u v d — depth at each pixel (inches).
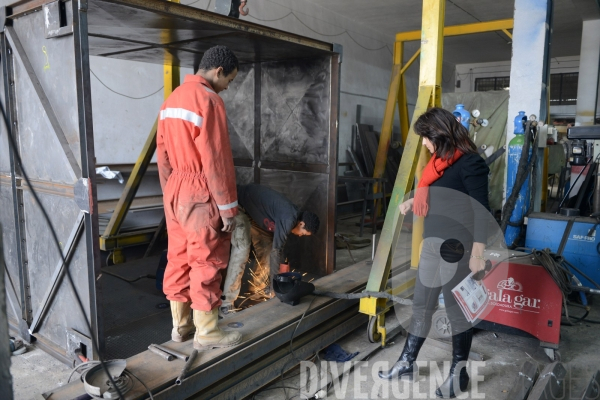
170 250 88.4
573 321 138.5
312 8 309.1
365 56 370.3
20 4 94.1
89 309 88.5
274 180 162.1
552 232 154.9
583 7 291.7
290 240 158.6
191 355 81.8
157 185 224.7
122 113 219.1
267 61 158.2
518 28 168.6
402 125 302.4
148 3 92.6
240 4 124.1
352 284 126.4
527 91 169.0
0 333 41.5
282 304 110.8
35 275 104.3
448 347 113.0
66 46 84.4
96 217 84.1
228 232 85.0
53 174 92.7
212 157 78.2
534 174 166.7
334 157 144.3
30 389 90.1
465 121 162.2
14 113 102.0
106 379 71.1
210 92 80.3
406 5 315.3
